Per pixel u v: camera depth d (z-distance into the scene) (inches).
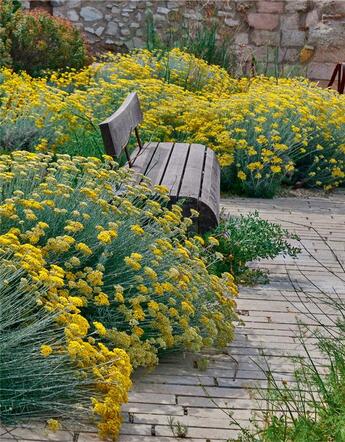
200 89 461.4
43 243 184.1
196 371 174.4
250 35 600.7
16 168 198.2
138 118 299.9
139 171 269.7
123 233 188.7
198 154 304.8
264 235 241.0
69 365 153.3
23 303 163.6
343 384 149.0
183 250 187.3
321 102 365.4
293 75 572.7
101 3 606.2
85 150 324.2
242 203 328.5
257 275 237.3
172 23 603.8
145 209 218.5
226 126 354.6
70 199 193.5
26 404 145.1
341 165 363.3
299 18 594.9
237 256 237.1
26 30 475.2
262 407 159.8
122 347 165.0
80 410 148.0
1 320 152.6
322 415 143.9
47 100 325.1
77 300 152.6
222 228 242.8
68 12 605.6
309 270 250.8
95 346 162.7
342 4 581.0
